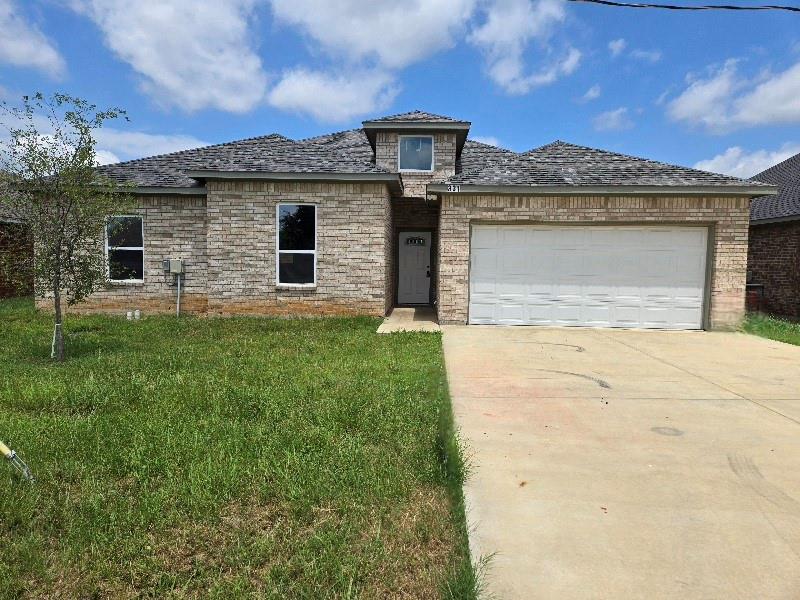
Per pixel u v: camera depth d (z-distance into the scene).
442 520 2.90
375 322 10.61
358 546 2.65
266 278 11.29
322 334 9.05
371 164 11.77
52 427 4.20
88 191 6.92
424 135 13.99
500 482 3.40
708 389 5.79
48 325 10.04
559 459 3.78
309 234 11.28
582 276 10.73
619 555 2.59
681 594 2.30
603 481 3.42
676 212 10.41
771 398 5.44
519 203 10.61
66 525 2.82
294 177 10.94
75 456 3.67
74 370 6.21
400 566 2.51
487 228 10.78
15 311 12.06
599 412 4.91
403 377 6.00
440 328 10.33
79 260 7.10
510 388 5.75
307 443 3.91
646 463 3.72
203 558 2.58
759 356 7.77
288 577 2.42
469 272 10.80
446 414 4.68
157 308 11.93
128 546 2.64
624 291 10.70
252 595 2.30
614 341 9.05
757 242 15.11
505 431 4.35
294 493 3.11
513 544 2.69
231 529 2.81
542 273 10.77
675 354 7.88
